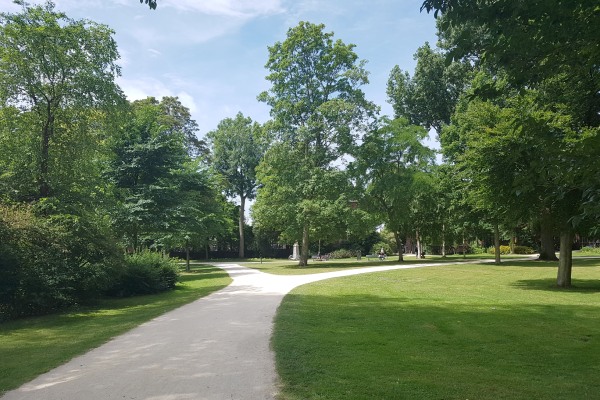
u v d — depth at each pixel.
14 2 18.78
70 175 20.38
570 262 19.36
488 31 5.82
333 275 25.70
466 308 12.99
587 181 5.65
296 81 36.75
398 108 47.81
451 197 37.62
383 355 7.45
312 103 36.50
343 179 35.53
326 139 36.31
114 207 22.97
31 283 14.00
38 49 18.80
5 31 18.34
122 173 26.72
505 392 5.59
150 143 26.77
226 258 67.12
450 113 43.91
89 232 16.98
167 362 7.20
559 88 10.71
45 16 18.94
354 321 10.77
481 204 20.36
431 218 44.47
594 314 11.95
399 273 26.78
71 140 20.64
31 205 17.11
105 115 21.34
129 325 11.01
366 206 41.25
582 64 6.03
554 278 23.20
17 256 14.00
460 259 44.69
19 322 12.97
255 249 69.62
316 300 14.70
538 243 57.53
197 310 13.02
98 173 22.92
